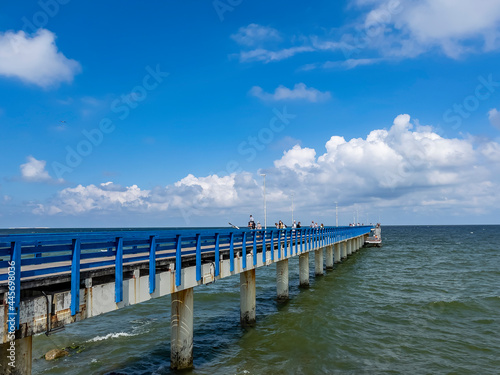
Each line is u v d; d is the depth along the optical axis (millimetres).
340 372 13750
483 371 13820
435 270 43406
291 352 15852
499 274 39750
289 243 24750
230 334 18719
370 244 87125
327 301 25922
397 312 22547
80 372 14250
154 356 15828
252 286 20062
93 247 8656
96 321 21906
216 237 14609
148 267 11062
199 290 32219
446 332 18547
